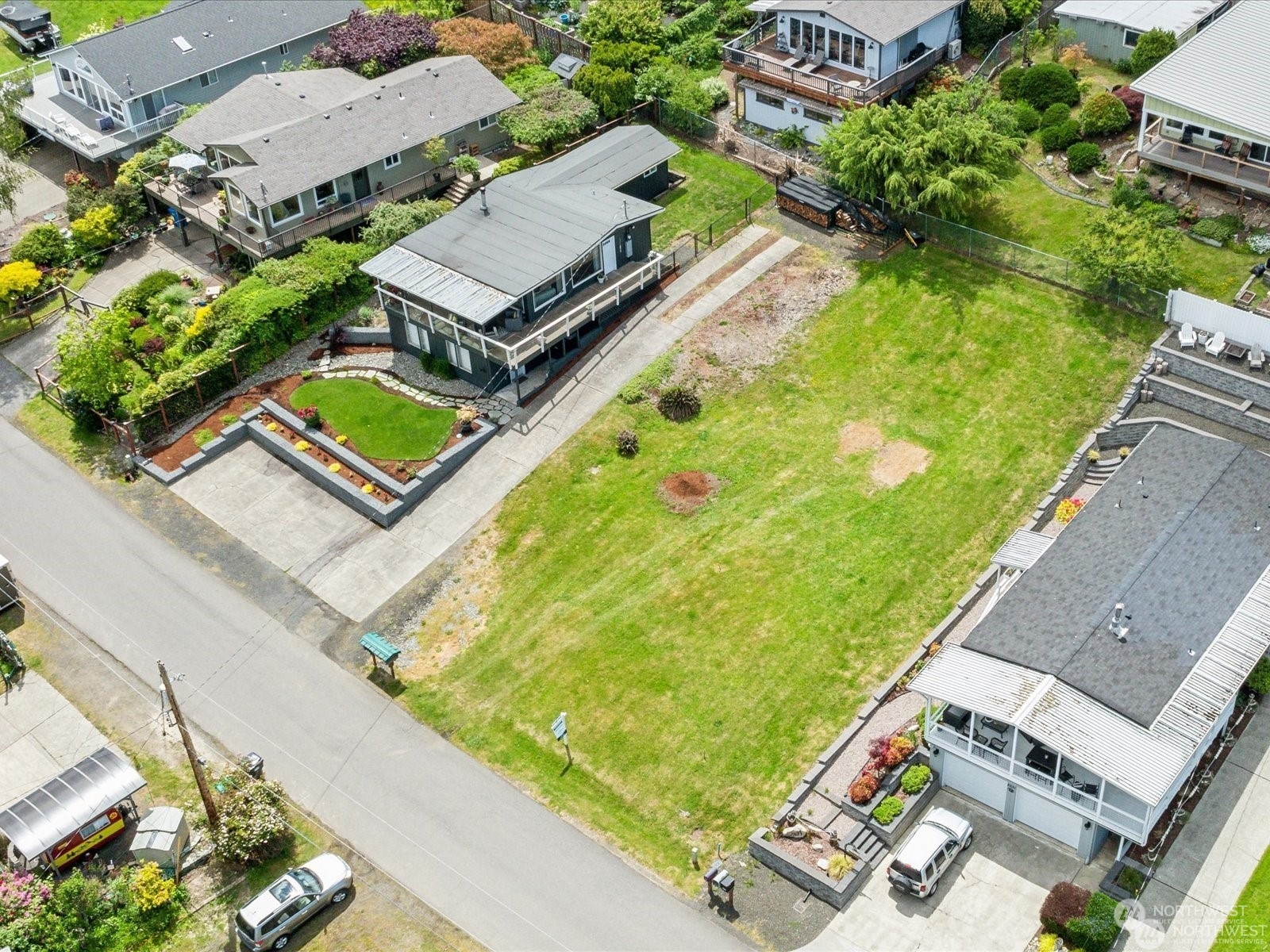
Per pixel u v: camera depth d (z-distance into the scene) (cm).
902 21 6600
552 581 4988
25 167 7575
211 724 4625
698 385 5662
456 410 5691
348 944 3975
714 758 4353
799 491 5197
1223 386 5022
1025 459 5175
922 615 4706
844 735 4322
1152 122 6222
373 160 6556
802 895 3997
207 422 5841
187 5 7769
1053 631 4091
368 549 5212
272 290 6047
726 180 6750
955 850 3984
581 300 5897
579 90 7162
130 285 6625
